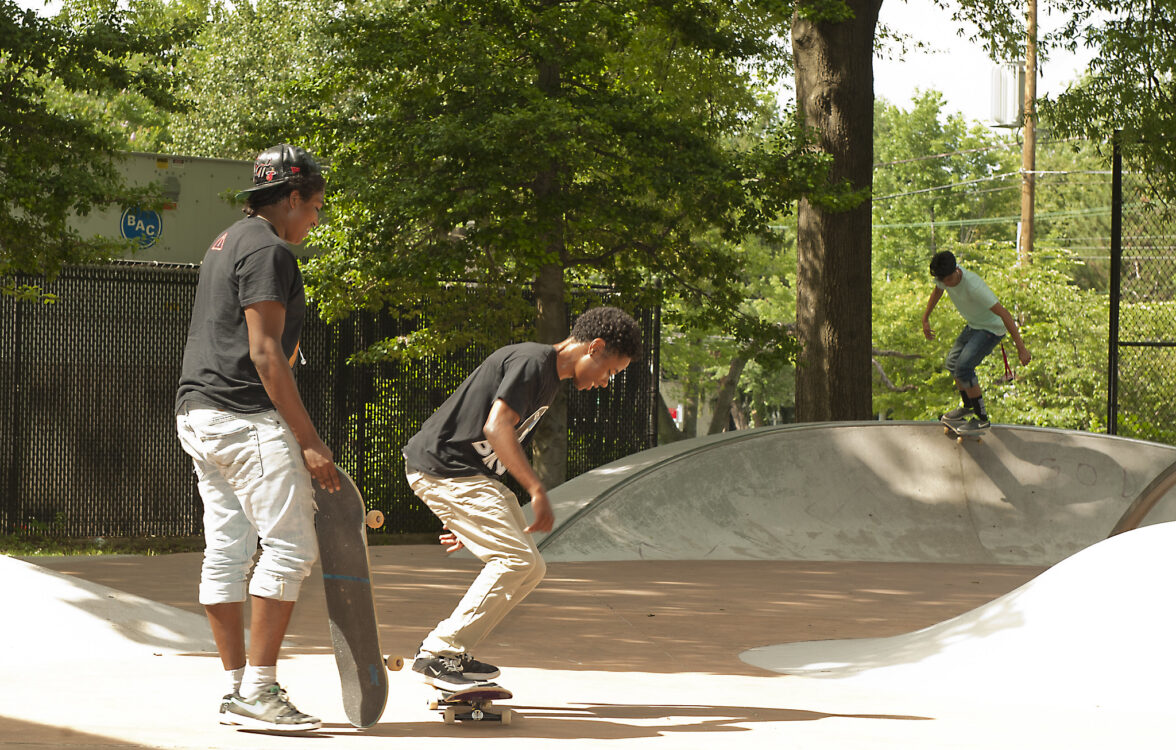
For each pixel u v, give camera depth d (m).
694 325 15.51
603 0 13.63
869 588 8.87
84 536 13.97
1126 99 15.85
